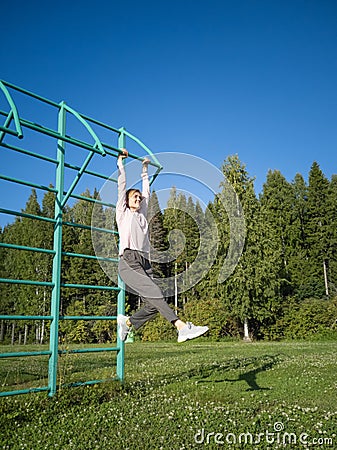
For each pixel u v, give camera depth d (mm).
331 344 18391
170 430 3740
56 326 5035
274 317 26562
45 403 4664
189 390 5668
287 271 37969
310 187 44625
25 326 29078
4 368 8289
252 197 23406
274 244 25172
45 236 29906
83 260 27438
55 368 4984
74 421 4074
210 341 24859
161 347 17047
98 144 5078
